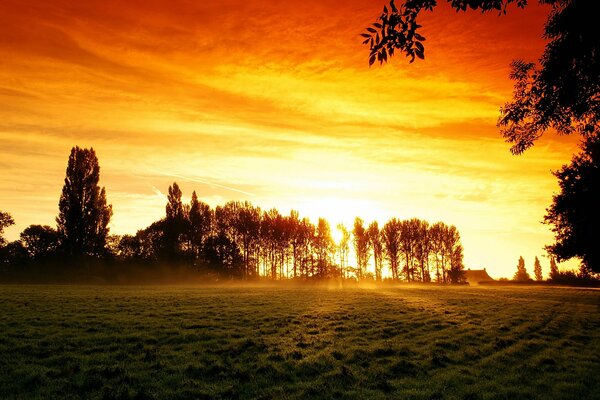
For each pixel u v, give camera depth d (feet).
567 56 34.45
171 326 69.51
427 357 52.34
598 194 156.76
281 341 59.06
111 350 52.16
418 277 425.28
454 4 27.43
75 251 265.75
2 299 109.09
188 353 50.90
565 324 84.89
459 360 51.39
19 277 251.80
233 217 398.42
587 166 162.71
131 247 350.43
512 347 59.93
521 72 40.11
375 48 27.25
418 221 434.30
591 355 56.70
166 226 326.03
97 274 276.21
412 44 26.99
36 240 309.42
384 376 43.65
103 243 281.13
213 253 342.44
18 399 34.19
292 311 94.99
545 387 41.68
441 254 431.02
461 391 39.22
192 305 104.63
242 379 41.32
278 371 43.98
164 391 36.78
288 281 369.50
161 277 298.15
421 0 26.50
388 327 73.87
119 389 36.78
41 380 38.93
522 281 345.92
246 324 74.23
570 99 37.22
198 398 35.60
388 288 247.91
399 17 26.73
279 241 411.95
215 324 72.28
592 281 306.55
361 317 86.99
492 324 80.59
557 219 176.04
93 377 40.09
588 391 40.47
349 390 38.83
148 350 52.06
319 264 409.08
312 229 421.59
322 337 63.10
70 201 268.62
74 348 52.26
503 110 41.86
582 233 162.81
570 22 31.94
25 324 68.18
